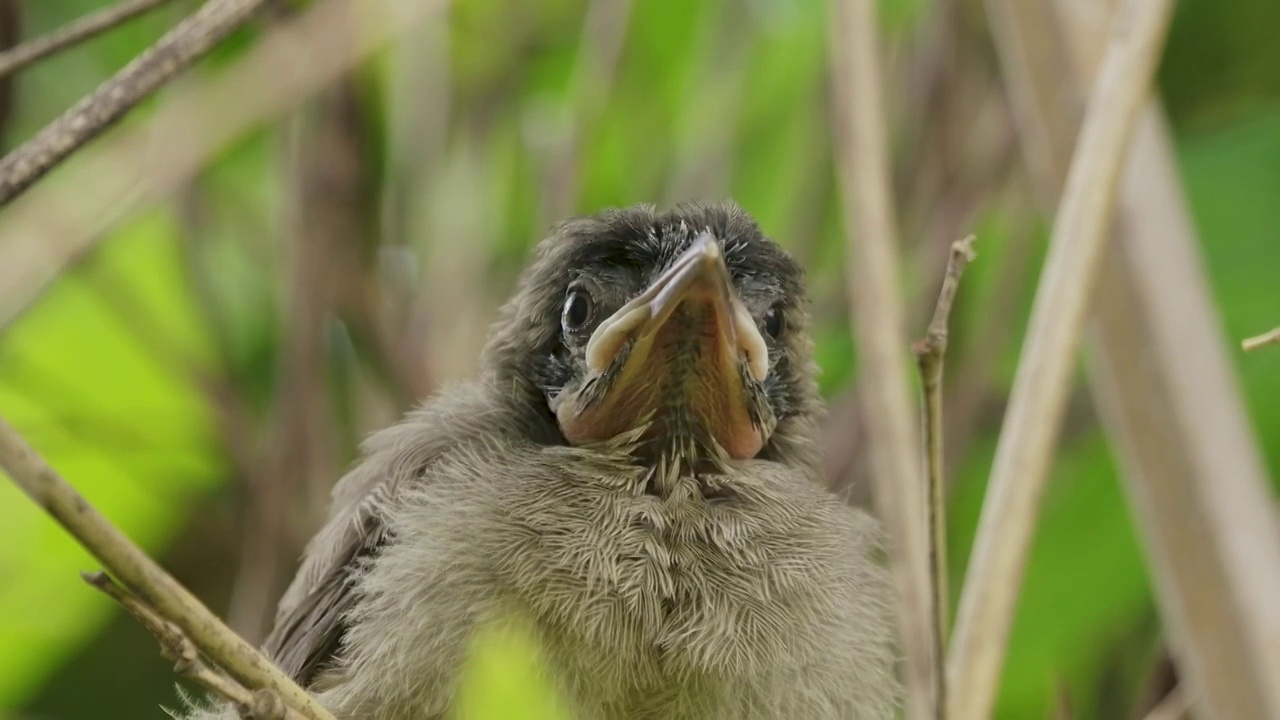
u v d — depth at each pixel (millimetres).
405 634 1444
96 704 1517
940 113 1507
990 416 1508
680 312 1453
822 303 1510
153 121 1477
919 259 1505
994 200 1504
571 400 1462
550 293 1468
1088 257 1438
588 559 1445
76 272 1502
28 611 1510
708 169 1516
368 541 1456
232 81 1473
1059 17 1461
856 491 1498
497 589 1444
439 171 1508
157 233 1510
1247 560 1441
